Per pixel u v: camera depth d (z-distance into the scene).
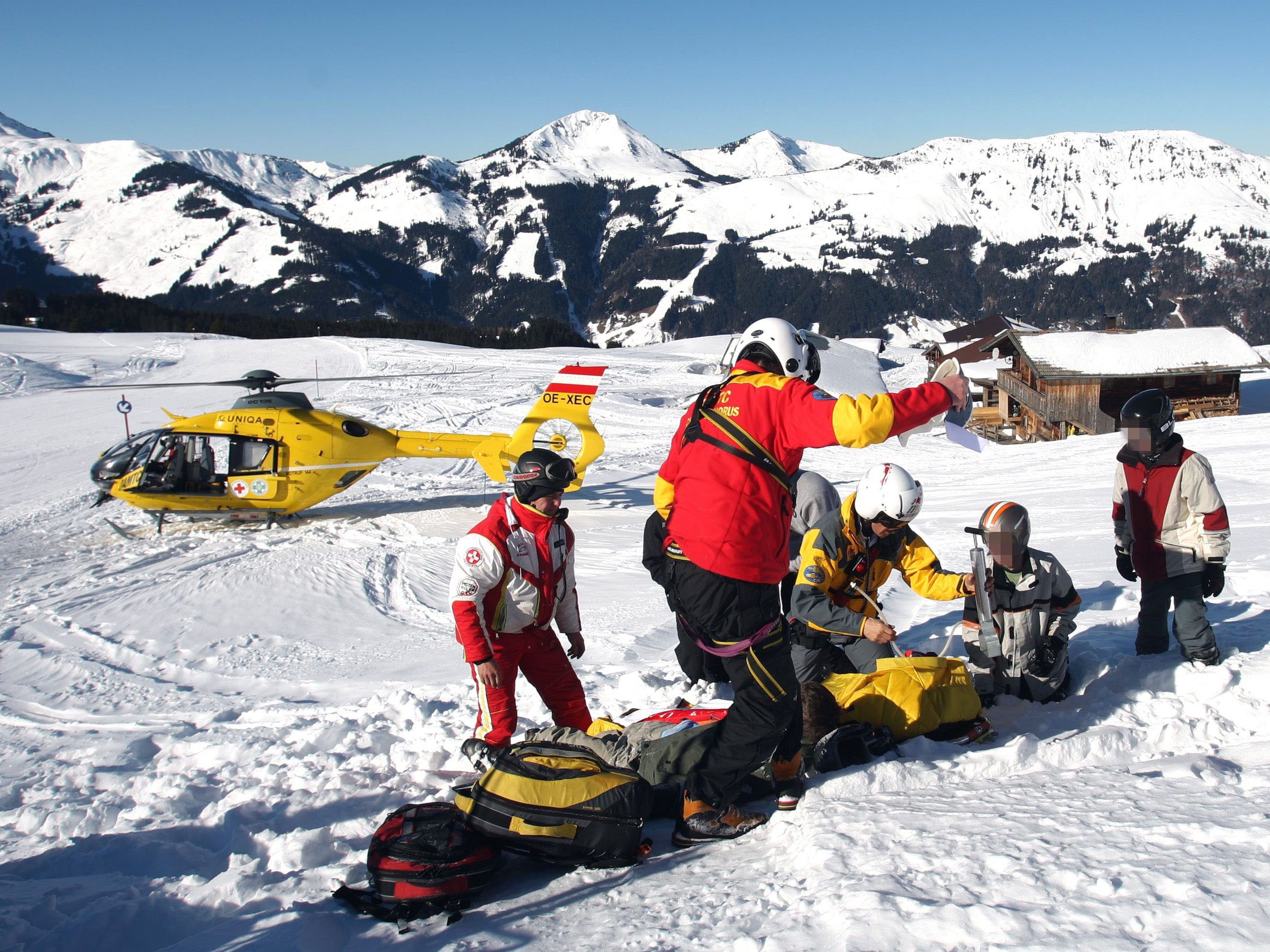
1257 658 4.32
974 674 4.44
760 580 2.94
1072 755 3.46
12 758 5.92
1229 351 33.56
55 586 11.94
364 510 16.50
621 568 11.24
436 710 5.71
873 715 3.92
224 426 14.85
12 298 86.31
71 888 3.26
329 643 9.19
